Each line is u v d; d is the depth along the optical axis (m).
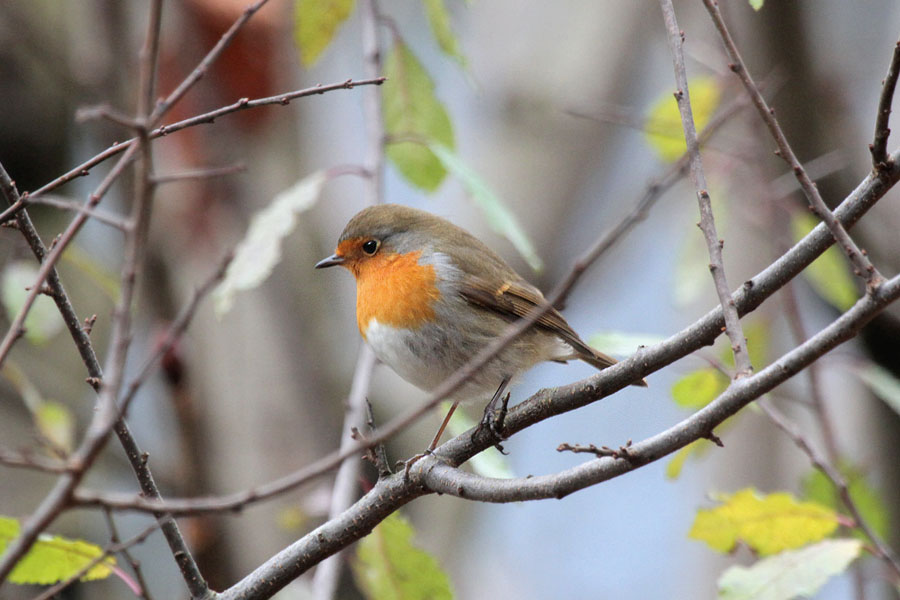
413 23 15.99
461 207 12.48
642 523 16.88
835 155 11.04
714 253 5.75
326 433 10.98
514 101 12.75
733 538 8.21
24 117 13.00
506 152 12.55
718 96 10.41
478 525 12.80
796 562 7.77
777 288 6.03
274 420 10.71
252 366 10.93
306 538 6.62
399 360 8.98
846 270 11.03
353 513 6.62
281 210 9.11
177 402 10.52
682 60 5.96
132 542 5.62
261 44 11.02
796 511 8.03
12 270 9.77
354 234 9.21
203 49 10.99
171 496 10.98
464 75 9.66
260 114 11.41
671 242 15.91
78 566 6.68
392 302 8.95
